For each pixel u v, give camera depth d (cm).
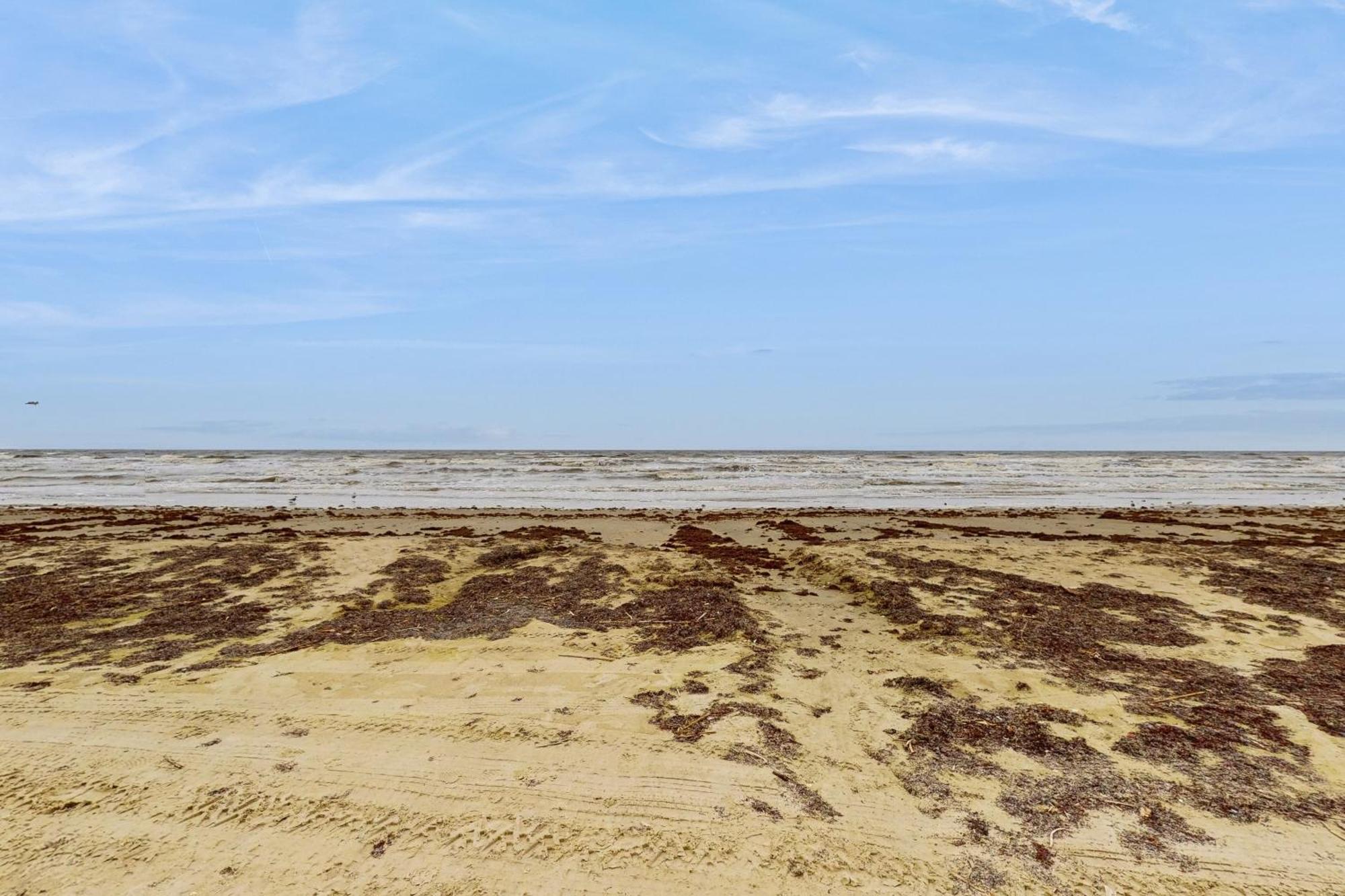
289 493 3438
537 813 534
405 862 481
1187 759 623
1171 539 1839
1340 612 1073
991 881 462
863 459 6456
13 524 2195
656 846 496
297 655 892
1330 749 636
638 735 660
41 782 578
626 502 3097
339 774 591
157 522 2284
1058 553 1502
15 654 901
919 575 1289
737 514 2509
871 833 514
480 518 2397
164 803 549
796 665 860
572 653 901
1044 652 901
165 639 963
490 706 725
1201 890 454
